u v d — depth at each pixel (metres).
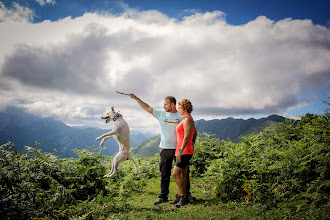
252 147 5.47
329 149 3.90
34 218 3.65
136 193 6.47
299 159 4.11
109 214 4.24
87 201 4.95
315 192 3.55
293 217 3.29
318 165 3.94
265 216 3.54
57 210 4.13
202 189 6.26
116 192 6.21
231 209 4.16
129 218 4.01
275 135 5.55
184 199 4.72
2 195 3.69
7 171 3.94
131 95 5.48
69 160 6.21
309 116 5.73
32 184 4.26
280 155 4.53
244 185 4.43
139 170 9.10
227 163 5.07
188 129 4.44
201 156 8.70
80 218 3.78
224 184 4.86
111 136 6.25
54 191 4.73
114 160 6.21
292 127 5.68
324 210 3.21
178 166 4.59
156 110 5.36
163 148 5.15
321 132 4.48
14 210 3.66
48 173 5.24
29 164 4.85
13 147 4.55
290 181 4.06
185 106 4.56
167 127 5.14
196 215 3.93
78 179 5.71
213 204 4.58
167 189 5.18
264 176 4.53
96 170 6.20
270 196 4.14
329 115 5.11
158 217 3.98
